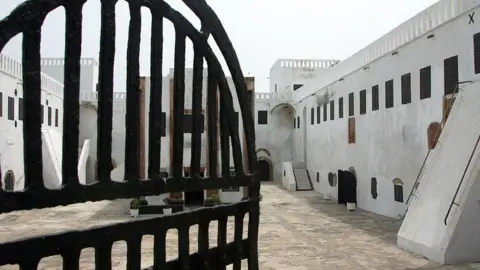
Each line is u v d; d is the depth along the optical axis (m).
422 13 17.89
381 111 21.61
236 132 5.21
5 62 24.33
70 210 24.16
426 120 17.47
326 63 44.03
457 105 14.61
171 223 4.21
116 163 35.12
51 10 3.36
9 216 22.06
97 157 3.73
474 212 11.99
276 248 14.81
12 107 25.48
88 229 3.53
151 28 4.18
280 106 40.78
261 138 40.84
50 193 3.32
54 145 30.91
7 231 18.06
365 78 23.61
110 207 25.33
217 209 4.79
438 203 13.21
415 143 18.33
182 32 4.44
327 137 30.47
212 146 4.89
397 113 19.95
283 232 17.67
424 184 14.58
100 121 3.71
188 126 22.25
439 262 12.12
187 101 22.52
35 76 3.28
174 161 4.39
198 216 4.52
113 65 3.77
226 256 4.95
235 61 5.20
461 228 11.95
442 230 12.40
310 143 35.19
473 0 14.58
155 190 4.13
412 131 18.59
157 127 4.20
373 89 22.64
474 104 13.78
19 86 26.58
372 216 21.41
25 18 3.20
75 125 3.50
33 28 3.26
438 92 16.69
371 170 22.83
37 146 3.28
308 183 35.00
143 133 21.08
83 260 13.23
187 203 25.06
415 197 14.82
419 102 18.05
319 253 14.01
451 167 13.40
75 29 3.50
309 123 35.44
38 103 3.30
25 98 3.24
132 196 3.93
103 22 3.70
